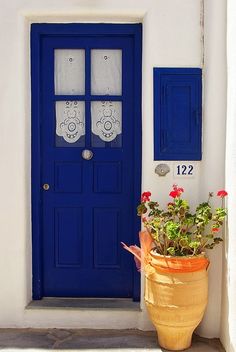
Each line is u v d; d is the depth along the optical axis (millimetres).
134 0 3924
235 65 3488
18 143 4008
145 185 4000
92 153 4230
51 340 3895
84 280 4316
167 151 3975
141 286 4082
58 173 4262
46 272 4320
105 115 4234
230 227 3592
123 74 4184
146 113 3969
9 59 3973
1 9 3959
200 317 3670
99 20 4070
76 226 4293
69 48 4195
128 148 4223
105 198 4266
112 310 4090
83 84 4234
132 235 4258
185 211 3676
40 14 4000
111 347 3775
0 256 4070
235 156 3488
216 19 3791
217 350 3734
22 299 4094
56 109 4246
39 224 4234
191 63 3945
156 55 3941
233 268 3541
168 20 3928
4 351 3697
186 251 3664
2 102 3990
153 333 4020
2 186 4031
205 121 3906
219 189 3830
